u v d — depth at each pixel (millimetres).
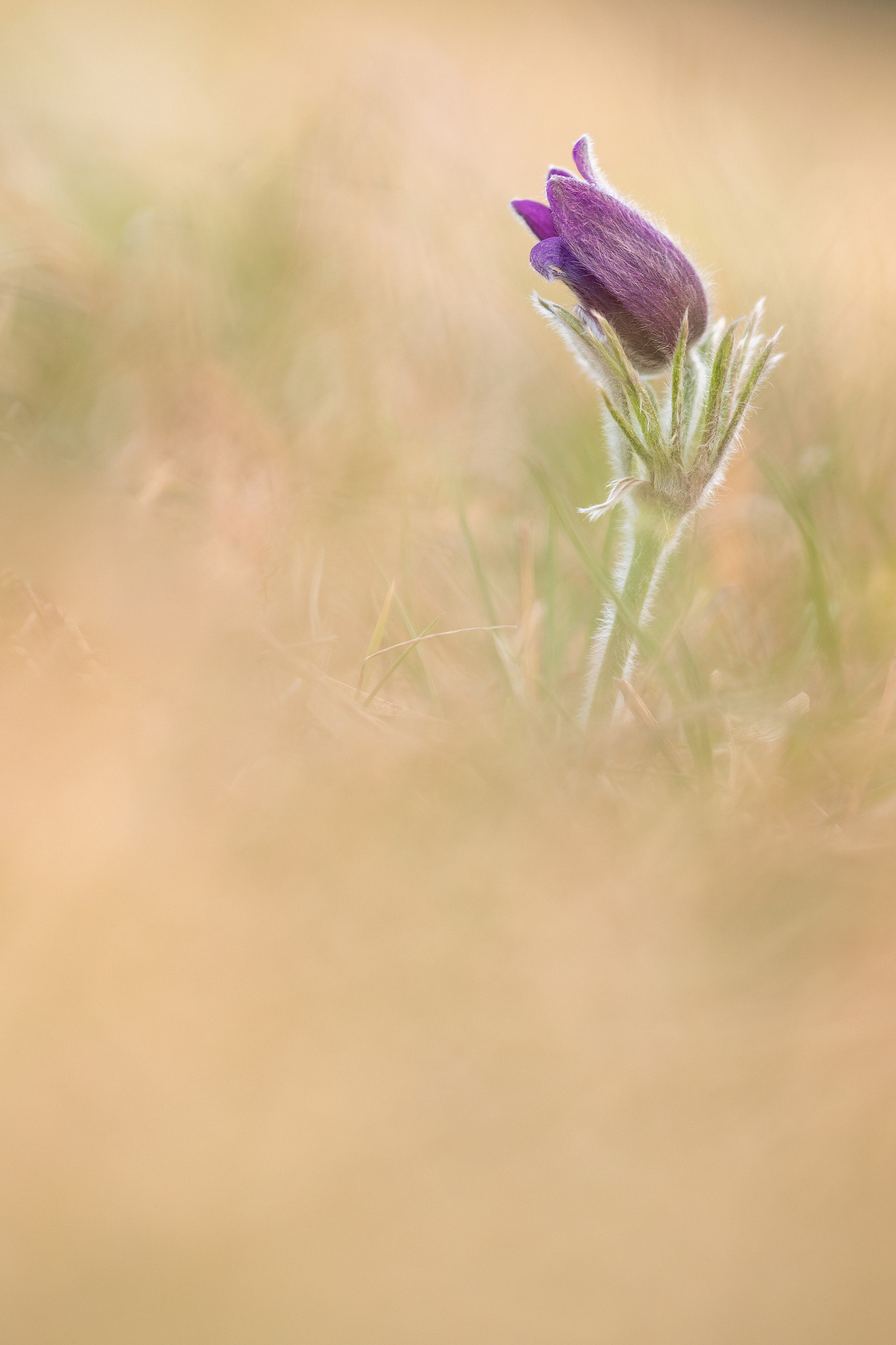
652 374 993
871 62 2982
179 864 940
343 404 1103
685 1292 905
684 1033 928
